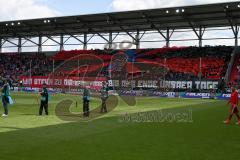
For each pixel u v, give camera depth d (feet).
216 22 200.03
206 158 36.04
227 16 183.93
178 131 54.90
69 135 48.65
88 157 35.27
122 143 43.29
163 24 209.46
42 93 76.38
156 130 55.47
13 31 249.55
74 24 221.66
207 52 218.79
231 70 201.87
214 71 202.69
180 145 42.83
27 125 59.26
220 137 49.88
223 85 177.78
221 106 116.57
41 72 232.53
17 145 40.63
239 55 210.18
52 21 215.92
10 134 48.83
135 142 44.11
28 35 260.01
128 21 206.80
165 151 39.01
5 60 261.65
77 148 39.60
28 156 35.12
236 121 71.15
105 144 42.37
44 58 252.21
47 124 61.00
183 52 223.92
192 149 40.52
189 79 198.80
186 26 211.41
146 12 186.60
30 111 86.07
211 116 81.05
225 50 217.56
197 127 60.39
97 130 54.13
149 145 42.34
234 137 50.11
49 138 45.88
